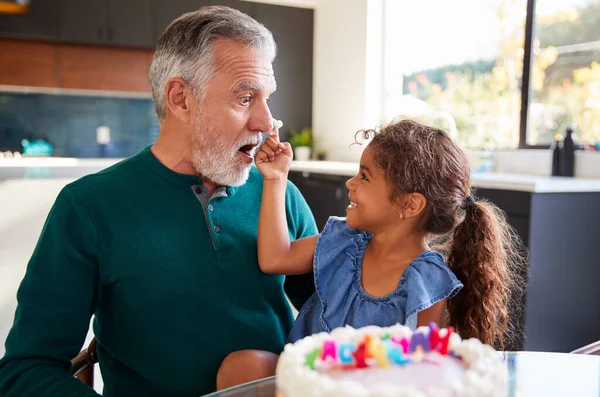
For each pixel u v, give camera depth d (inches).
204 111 47.3
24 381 40.9
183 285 46.2
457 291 43.5
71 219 44.6
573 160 121.2
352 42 180.4
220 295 47.6
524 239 101.2
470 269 47.7
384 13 175.9
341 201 149.4
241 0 186.1
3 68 167.9
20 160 161.8
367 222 45.8
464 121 156.6
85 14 169.6
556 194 101.8
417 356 24.9
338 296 46.3
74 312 44.3
